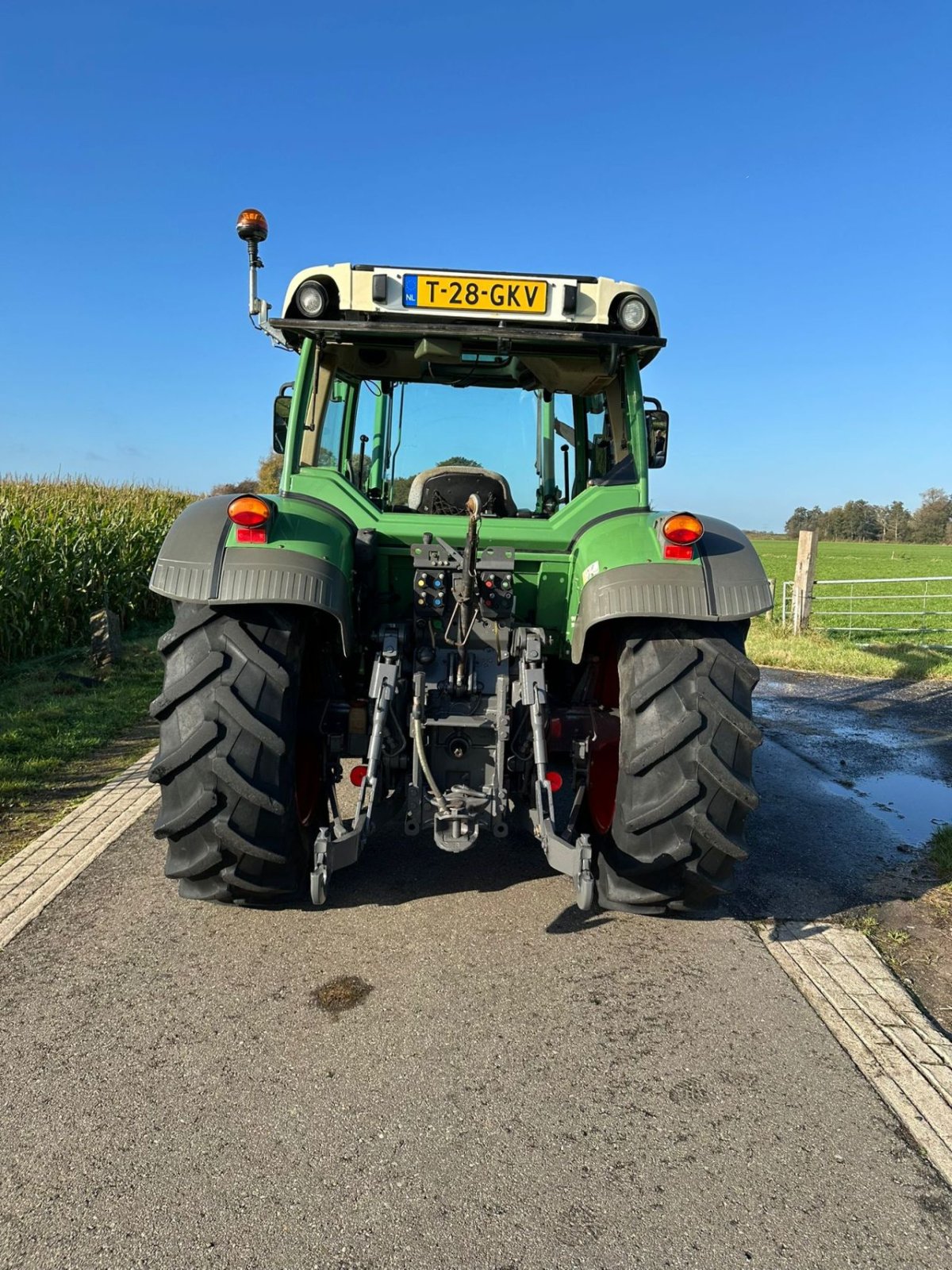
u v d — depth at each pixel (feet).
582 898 7.84
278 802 8.82
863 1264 5.72
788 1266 5.69
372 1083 7.43
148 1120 6.92
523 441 12.51
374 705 9.38
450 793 9.27
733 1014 8.59
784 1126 7.00
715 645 9.22
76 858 12.27
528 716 9.97
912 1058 7.90
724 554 9.44
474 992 8.89
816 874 12.32
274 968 9.31
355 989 8.91
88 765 17.04
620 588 9.00
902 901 11.46
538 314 10.27
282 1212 6.03
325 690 10.80
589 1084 7.47
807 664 31.01
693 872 9.27
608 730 10.21
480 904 10.95
